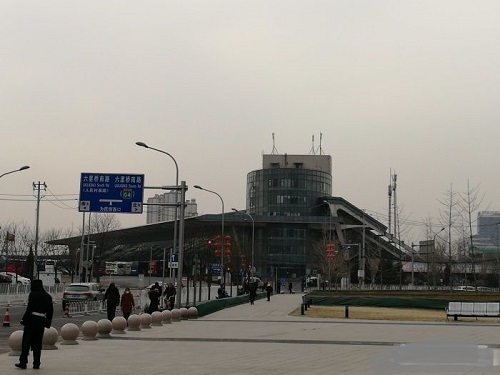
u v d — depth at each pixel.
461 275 86.88
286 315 38.66
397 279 97.75
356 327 29.33
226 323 31.81
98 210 34.88
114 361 15.42
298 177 132.88
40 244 117.12
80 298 45.19
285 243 124.75
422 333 25.86
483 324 31.83
